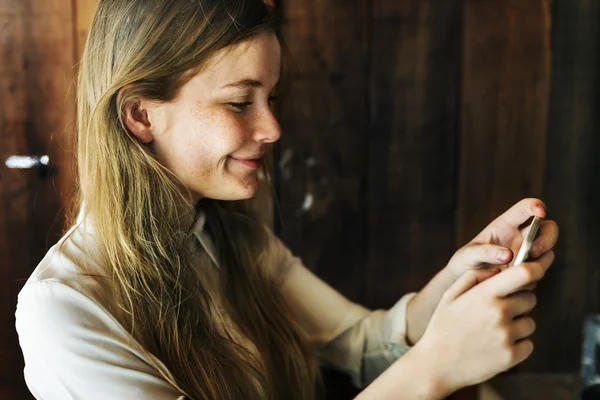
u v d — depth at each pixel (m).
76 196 1.02
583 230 1.31
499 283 0.79
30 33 1.17
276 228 1.27
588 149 1.29
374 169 1.27
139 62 0.85
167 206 0.91
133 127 0.89
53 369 0.81
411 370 0.82
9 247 1.21
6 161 1.19
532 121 1.28
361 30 1.23
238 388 0.93
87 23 1.18
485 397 1.32
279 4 1.21
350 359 1.10
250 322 1.06
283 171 1.25
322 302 1.13
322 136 1.25
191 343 0.91
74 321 0.82
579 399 0.96
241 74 0.86
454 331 0.81
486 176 1.29
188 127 0.87
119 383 0.81
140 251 0.89
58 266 0.86
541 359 1.34
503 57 1.25
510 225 0.90
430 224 1.29
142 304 0.88
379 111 1.25
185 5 0.84
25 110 1.18
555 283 1.33
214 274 1.04
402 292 1.31
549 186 1.30
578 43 1.26
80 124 0.92
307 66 1.23
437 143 1.27
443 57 1.25
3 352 1.23
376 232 1.29
